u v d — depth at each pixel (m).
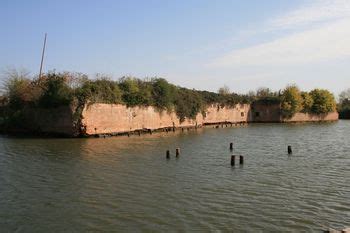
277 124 104.62
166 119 76.19
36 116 58.16
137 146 45.56
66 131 54.75
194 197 22.05
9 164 31.81
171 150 42.22
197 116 89.25
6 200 21.36
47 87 57.09
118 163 33.00
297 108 115.12
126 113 63.12
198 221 17.97
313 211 19.44
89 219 18.30
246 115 113.62
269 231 16.73
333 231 13.54
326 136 63.62
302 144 50.38
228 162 34.38
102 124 57.50
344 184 25.36
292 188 24.27
